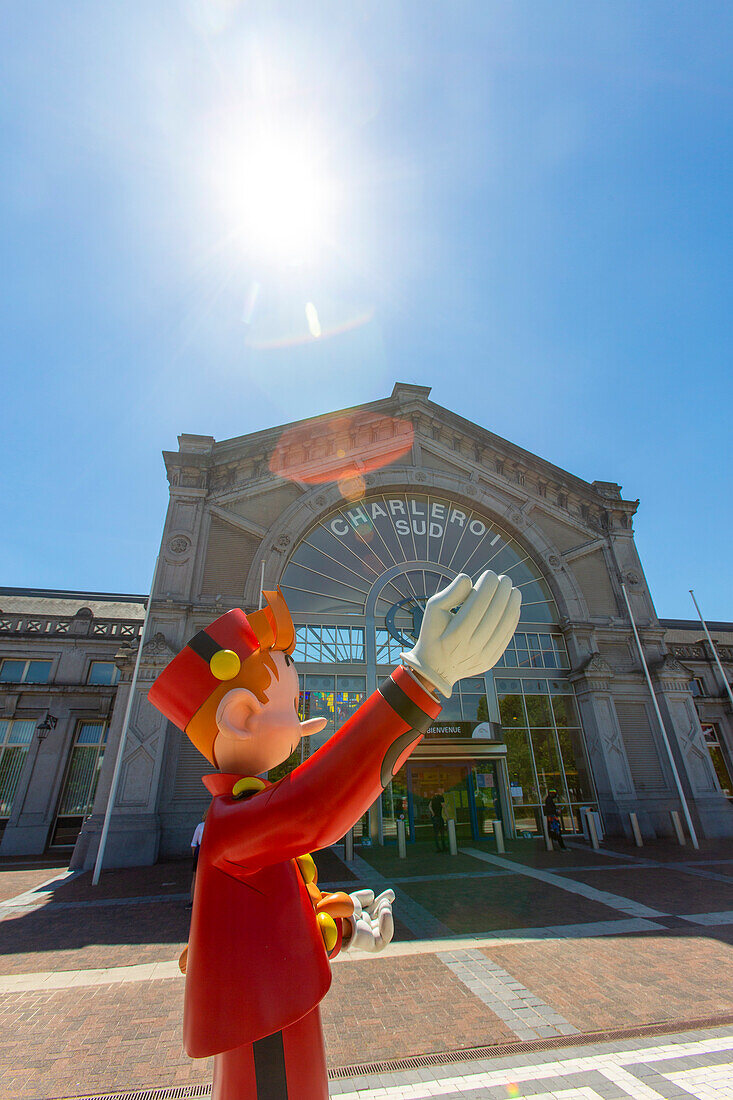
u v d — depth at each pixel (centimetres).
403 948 655
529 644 1953
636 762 1792
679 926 727
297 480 1934
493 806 1702
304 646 1705
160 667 1473
